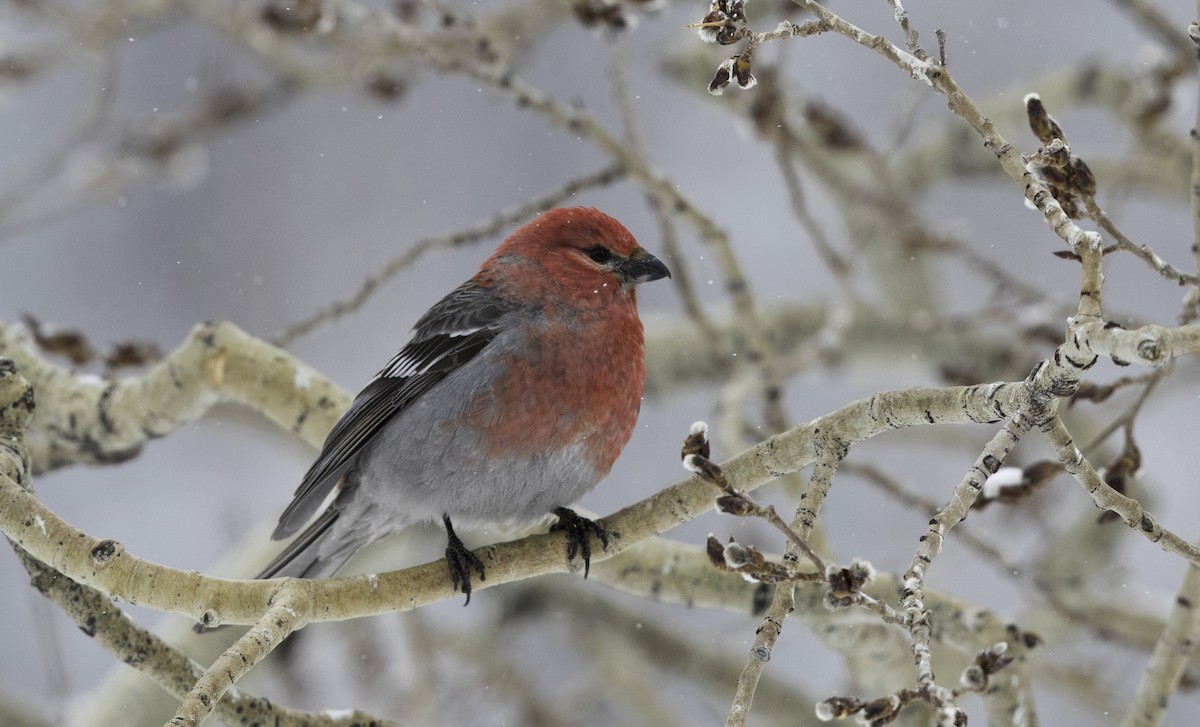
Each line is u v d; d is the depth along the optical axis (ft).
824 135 44.09
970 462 47.60
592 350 27.22
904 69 18.86
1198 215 23.03
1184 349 16.31
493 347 26.89
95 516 61.16
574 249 27.84
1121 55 65.92
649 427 62.23
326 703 42.68
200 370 29.68
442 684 42.32
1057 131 20.70
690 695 43.68
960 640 27.43
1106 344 16.71
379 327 70.38
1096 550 39.91
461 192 71.77
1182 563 55.72
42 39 51.78
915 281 49.42
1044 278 62.85
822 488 20.76
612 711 45.88
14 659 55.26
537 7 50.49
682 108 69.72
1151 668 24.56
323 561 28.91
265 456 63.10
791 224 67.41
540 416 26.78
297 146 71.87
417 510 27.58
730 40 19.71
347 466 28.30
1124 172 43.37
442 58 33.37
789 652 51.98
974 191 63.72
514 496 27.22
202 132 53.98
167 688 22.95
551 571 23.71
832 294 50.06
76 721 36.14
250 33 50.78
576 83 70.28
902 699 16.81
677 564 27.63
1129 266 62.64
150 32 57.31
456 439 26.81
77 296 69.05
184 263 70.18
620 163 33.81
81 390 30.71
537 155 71.46
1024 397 18.37
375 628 41.68
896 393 20.42
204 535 60.95
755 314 36.55
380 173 72.23
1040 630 38.70
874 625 28.84
